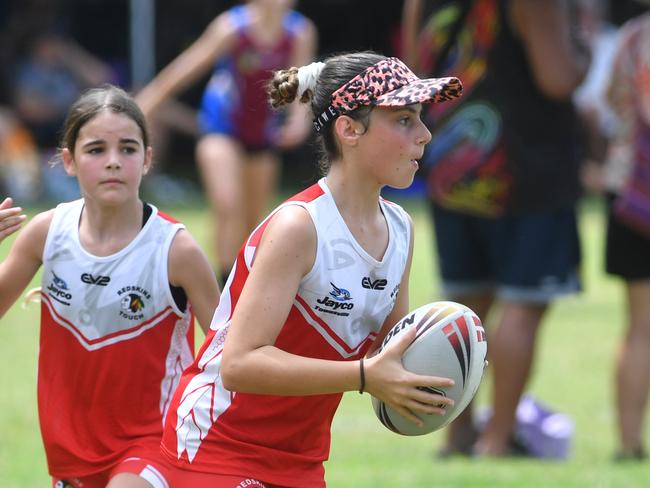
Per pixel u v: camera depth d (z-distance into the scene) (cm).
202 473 1385
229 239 3394
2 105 6538
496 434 2469
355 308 1365
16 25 6444
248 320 1307
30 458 2338
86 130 1528
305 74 1387
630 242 2467
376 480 2125
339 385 1291
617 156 2464
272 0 3484
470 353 1330
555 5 2303
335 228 1344
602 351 3578
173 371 1564
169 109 6488
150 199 6284
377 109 1326
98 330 1545
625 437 2497
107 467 1541
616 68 2466
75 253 1545
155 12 6850
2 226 1487
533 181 2375
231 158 3450
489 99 2386
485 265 2508
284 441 1401
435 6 2431
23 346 3475
